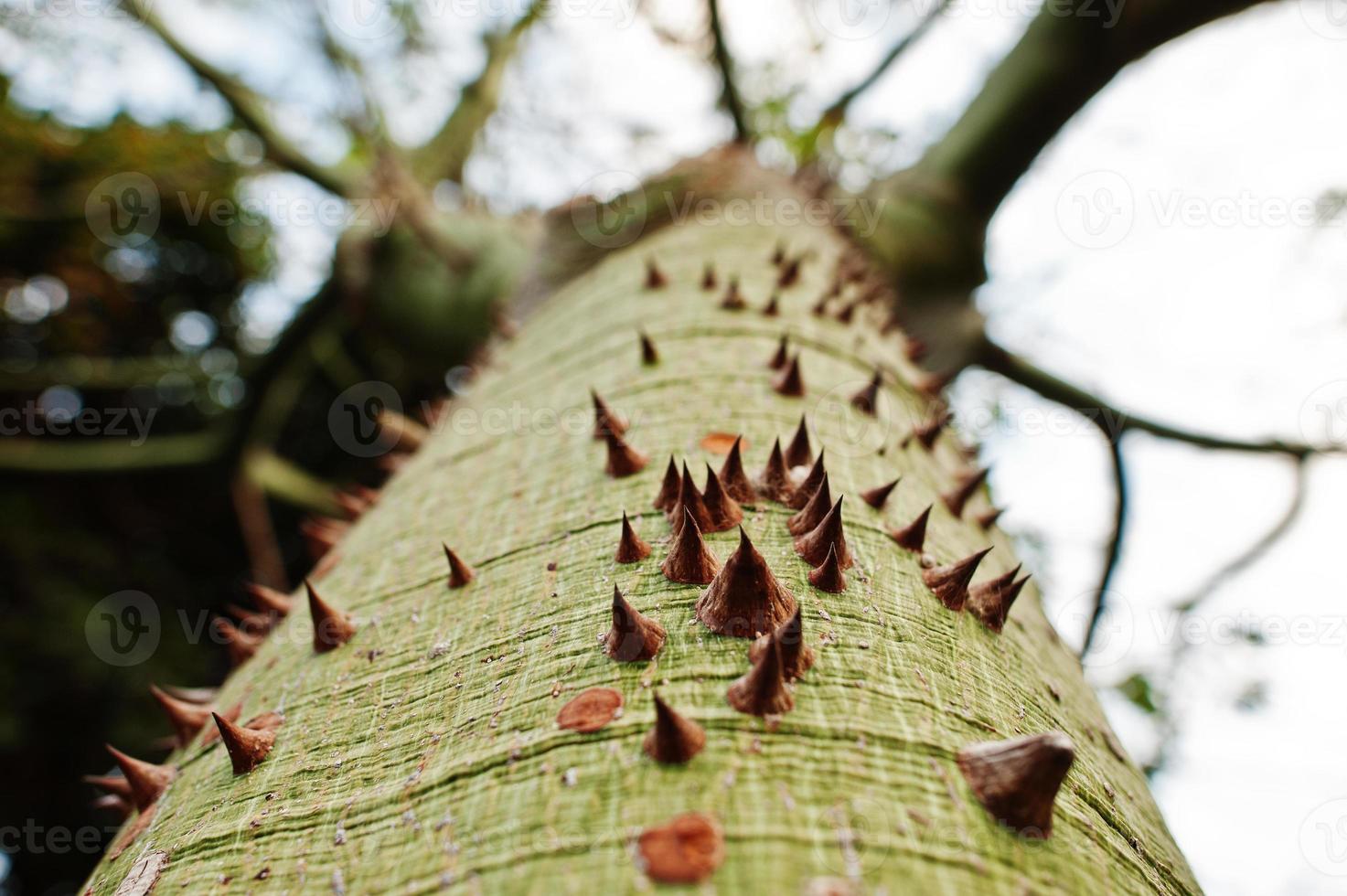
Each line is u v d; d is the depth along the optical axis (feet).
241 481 4.09
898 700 0.71
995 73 2.77
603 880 0.59
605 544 0.89
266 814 0.74
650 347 1.25
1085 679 1.14
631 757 0.65
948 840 0.61
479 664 0.80
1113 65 2.54
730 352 1.28
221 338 5.19
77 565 4.61
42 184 4.36
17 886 4.54
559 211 2.59
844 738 0.66
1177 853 0.83
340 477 5.48
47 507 4.64
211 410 5.12
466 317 3.29
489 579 0.92
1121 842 0.72
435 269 3.28
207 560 5.25
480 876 0.61
